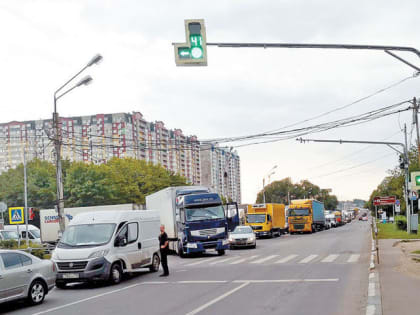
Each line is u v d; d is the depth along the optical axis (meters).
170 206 29.23
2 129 121.19
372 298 10.67
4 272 11.39
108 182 69.69
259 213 47.84
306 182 141.62
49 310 11.23
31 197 71.19
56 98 23.61
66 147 118.56
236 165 164.50
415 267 16.28
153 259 18.98
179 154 154.50
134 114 125.50
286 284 13.82
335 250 27.08
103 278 15.24
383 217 80.94
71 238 16.19
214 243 27.03
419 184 21.41
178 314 9.86
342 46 12.91
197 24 11.03
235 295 12.09
